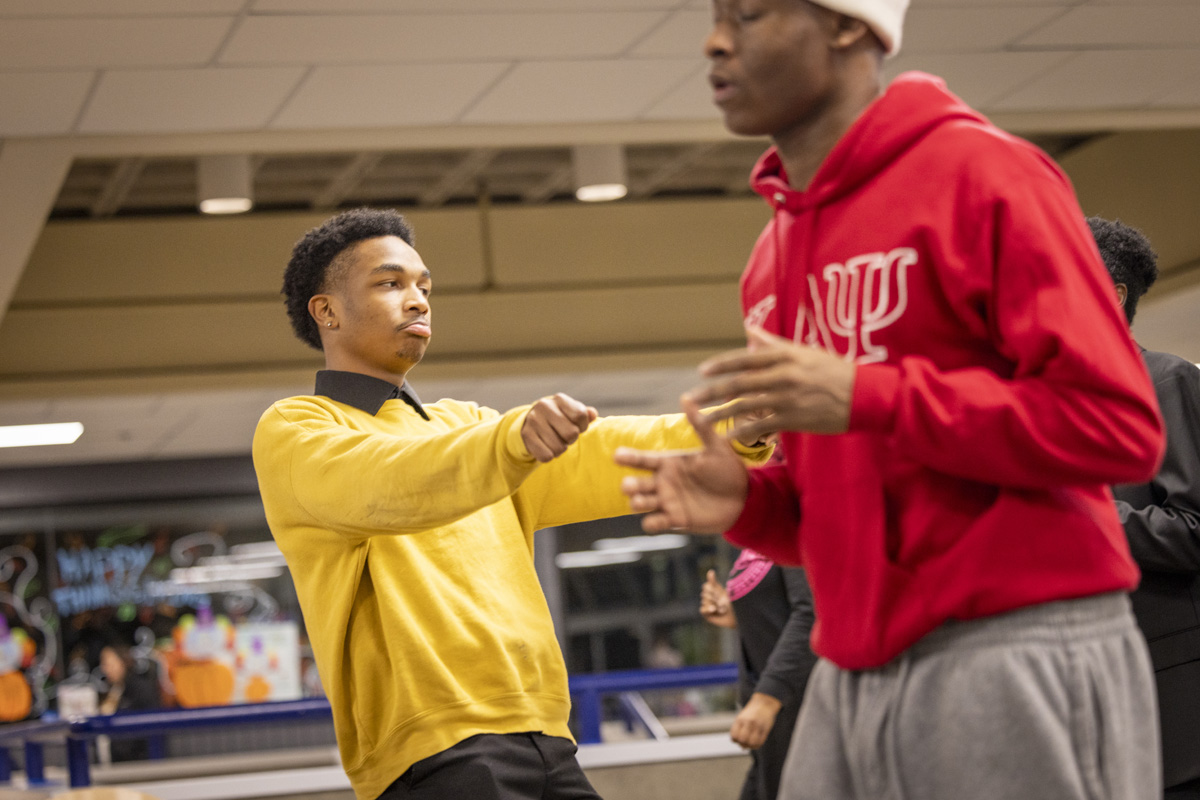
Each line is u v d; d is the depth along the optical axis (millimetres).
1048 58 5160
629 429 1872
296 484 1685
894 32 1136
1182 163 7699
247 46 4328
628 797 4250
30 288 8414
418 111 5113
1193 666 2023
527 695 1784
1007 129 5891
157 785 4180
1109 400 971
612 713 11828
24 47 4172
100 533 11812
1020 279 1005
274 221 8734
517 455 1401
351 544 1738
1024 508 1031
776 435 1567
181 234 8625
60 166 5156
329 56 4477
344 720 1784
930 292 1064
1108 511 1076
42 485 11664
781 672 2652
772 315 1212
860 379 996
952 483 1061
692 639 13227
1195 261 7641
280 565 12062
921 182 1068
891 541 1089
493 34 4410
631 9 4293
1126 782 1043
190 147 5168
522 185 8969
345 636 1767
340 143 5289
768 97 1134
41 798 3316
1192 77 5512
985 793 1026
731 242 9430
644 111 5336
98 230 8508
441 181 8547
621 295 9461
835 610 1126
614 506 1903
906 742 1069
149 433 10664
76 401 8836
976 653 1042
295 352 8938
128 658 11711
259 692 11844
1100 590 1039
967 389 982
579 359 9281
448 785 1688
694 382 10703
